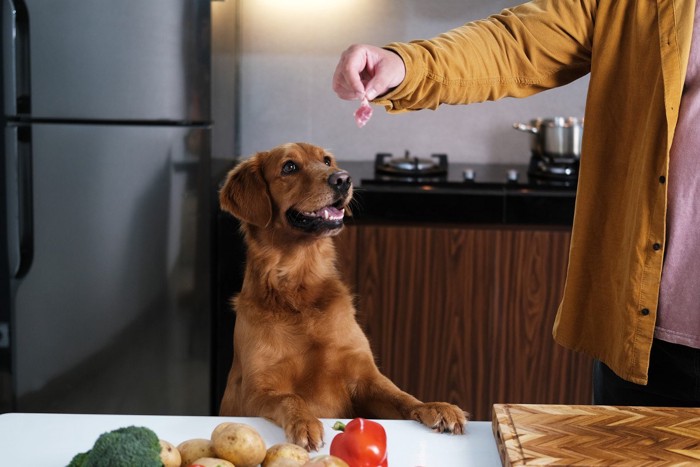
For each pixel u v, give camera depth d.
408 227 3.03
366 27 3.59
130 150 2.90
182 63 2.87
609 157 1.56
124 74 2.86
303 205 1.88
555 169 3.20
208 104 2.90
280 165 1.94
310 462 1.07
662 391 1.53
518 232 3.00
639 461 1.17
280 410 1.50
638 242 1.47
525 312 3.04
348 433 1.17
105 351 3.01
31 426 1.38
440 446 1.34
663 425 1.28
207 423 1.42
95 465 1.02
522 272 3.02
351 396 1.82
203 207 2.94
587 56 1.61
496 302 3.04
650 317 1.48
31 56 2.83
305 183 1.89
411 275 3.05
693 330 1.47
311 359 1.76
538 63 1.58
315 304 1.81
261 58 3.63
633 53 1.49
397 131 3.65
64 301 2.97
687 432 1.26
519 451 1.20
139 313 2.99
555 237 2.98
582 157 1.58
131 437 1.05
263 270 1.82
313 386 1.77
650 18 1.47
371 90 1.42
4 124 2.85
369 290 3.07
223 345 3.12
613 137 1.55
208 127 2.91
